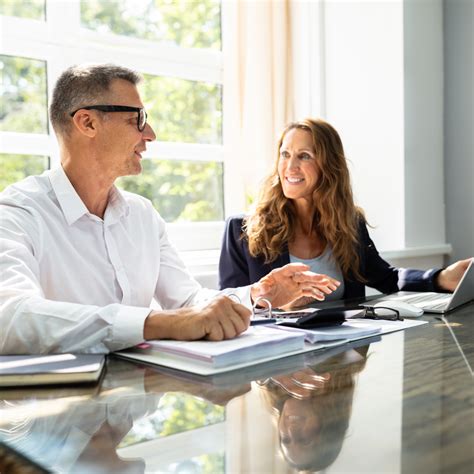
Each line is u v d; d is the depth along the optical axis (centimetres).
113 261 157
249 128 295
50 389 80
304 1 313
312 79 315
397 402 70
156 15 279
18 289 110
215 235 295
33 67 242
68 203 151
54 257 147
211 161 297
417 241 296
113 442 59
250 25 295
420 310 143
